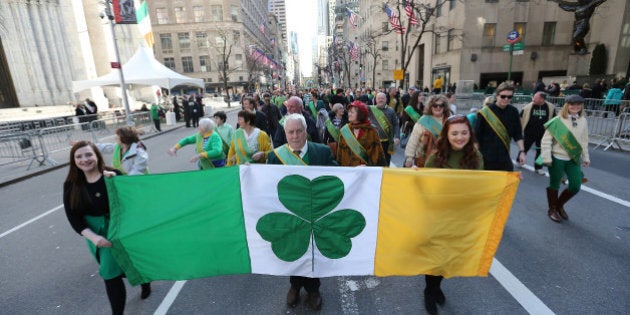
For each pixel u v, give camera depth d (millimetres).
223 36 50250
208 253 2717
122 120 19422
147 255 2635
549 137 4344
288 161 2865
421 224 2633
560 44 27750
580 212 4793
